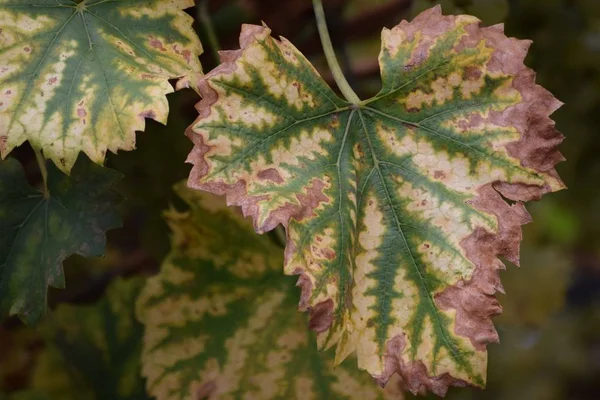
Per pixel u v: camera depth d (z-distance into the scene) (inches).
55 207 21.6
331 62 21.1
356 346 19.8
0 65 20.2
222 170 19.5
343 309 19.6
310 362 22.4
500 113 20.3
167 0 20.7
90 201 21.5
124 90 20.0
